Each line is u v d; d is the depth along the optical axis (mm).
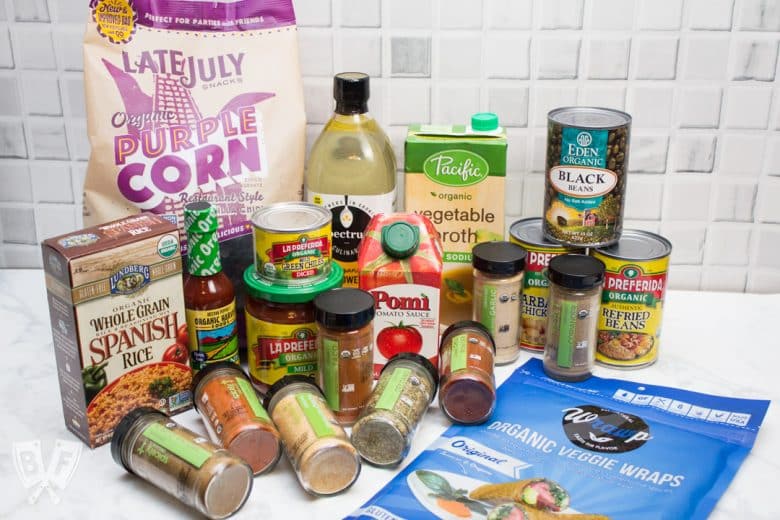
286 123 1144
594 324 1074
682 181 1262
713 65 1185
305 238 1008
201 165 1098
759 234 1286
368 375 1015
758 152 1233
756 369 1120
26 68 1241
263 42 1123
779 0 1136
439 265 1045
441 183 1137
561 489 884
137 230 965
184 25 1084
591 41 1182
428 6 1176
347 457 893
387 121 1257
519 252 1102
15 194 1331
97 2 1051
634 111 1223
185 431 912
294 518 868
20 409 1037
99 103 1063
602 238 1095
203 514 862
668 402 1035
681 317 1247
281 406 954
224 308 1043
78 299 910
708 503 866
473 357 1019
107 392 967
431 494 879
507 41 1189
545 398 1048
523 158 1265
